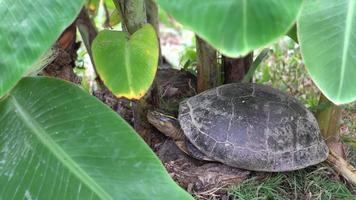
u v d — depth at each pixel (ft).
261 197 1.84
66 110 1.39
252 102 1.90
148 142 2.13
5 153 1.35
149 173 1.33
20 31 1.18
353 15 1.31
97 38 1.51
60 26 1.19
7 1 1.20
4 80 1.18
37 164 1.32
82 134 1.36
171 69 2.52
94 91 2.40
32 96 1.42
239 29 0.93
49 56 1.67
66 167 1.32
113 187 1.31
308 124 1.90
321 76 1.28
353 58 1.28
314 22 1.32
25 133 1.37
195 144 1.86
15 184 1.31
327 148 1.95
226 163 1.84
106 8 2.34
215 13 0.95
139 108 2.02
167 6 1.00
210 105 1.92
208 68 2.12
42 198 1.29
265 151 1.80
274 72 2.84
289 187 1.94
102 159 1.34
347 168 1.97
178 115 1.99
